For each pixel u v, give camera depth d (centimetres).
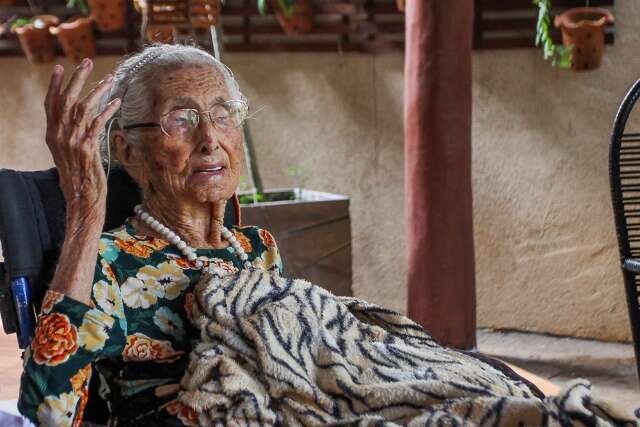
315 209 400
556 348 457
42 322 161
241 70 484
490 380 176
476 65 462
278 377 167
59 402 160
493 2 450
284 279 184
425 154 390
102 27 460
